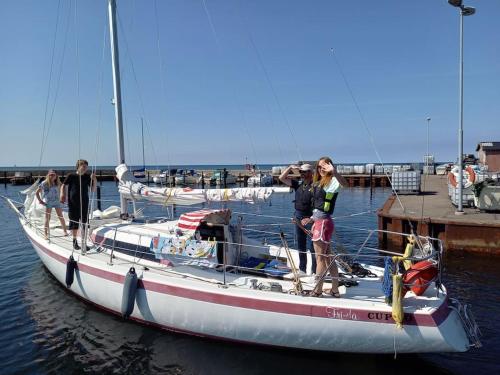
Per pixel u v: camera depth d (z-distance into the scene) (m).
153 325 5.88
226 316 5.12
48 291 7.87
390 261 4.71
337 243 6.43
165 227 7.10
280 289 5.19
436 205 16.02
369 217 19.23
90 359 5.35
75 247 7.13
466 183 15.04
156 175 42.69
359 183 40.09
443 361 5.29
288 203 24.22
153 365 5.14
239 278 5.72
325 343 4.77
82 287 6.54
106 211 8.52
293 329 4.81
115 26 7.92
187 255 5.58
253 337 5.07
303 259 6.14
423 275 4.76
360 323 4.59
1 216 19.70
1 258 10.88
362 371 4.95
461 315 4.86
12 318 6.68
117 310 6.16
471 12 13.02
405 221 12.93
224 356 5.23
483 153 31.30
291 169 5.99
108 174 50.28
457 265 10.52
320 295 4.95
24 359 5.42
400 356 5.17
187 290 5.32
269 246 6.81
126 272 5.87
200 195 6.45
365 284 5.47
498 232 11.27
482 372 5.04
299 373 4.89
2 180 44.47
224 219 6.33
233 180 42.91
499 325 6.57
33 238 8.24
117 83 7.98
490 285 8.83
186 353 5.32
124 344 5.63
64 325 6.30
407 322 4.47
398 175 21.25
